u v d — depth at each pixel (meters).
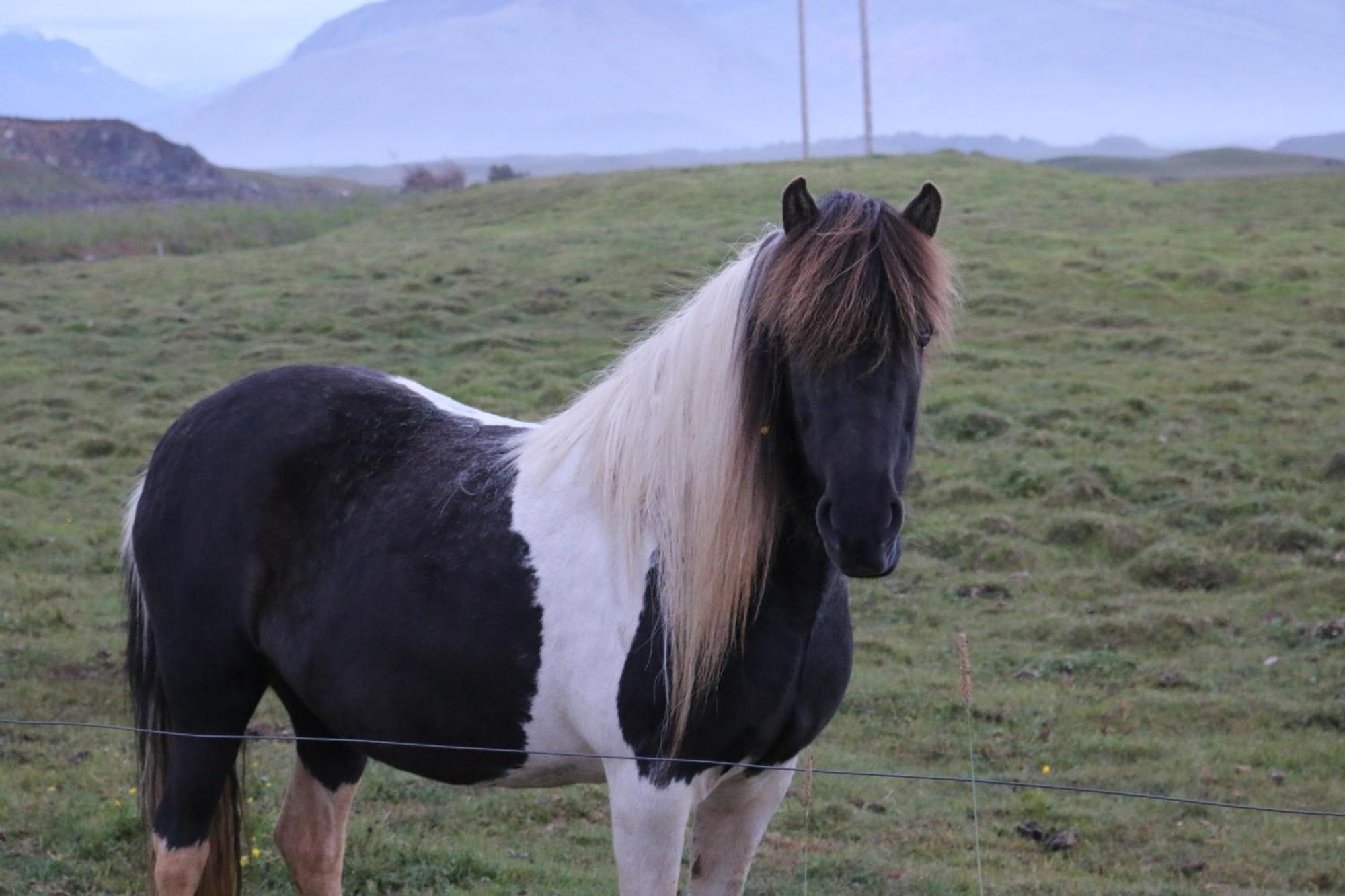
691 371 3.64
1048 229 28.11
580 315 21.70
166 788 4.54
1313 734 8.08
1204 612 10.20
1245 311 20.50
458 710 3.92
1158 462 13.73
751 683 3.57
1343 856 6.37
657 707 3.57
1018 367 17.70
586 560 3.74
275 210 46.53
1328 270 22.89
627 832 3.64
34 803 6.38
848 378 3.25
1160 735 8.09
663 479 3.65
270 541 4.36
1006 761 7.69
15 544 11.87
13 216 44.50
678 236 28.31
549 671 3.77
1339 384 16.30
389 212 40.41
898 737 8.03
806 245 3.36
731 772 3.74
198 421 4.64
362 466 4.36
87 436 15.58
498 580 3.85
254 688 4.56
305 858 4.60
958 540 11.91
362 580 4.09
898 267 3.28
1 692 8.23
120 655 9.06
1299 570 10.95
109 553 11.81
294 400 4.53
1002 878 5.98
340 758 4.60
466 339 19.92
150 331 21.31
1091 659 9.35
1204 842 6.56
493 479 4.08
